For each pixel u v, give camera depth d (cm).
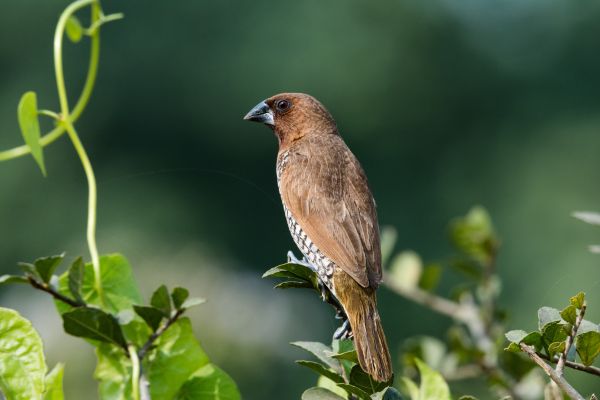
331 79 2050
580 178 1984
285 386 741
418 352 476
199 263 691
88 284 398
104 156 1994
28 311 686
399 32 2091
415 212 2056
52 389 345
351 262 468
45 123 1988
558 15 2162
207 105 2003
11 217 1902
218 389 386
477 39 2156
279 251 1895
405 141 2094
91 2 441
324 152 532
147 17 2017
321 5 2078
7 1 2031
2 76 2020
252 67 2027
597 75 2102
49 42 2033
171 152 2019
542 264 1769
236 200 1984
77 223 1906
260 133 2022
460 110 2120
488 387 458
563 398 312
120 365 385
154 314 356
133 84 1992
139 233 1162
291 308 804
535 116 2109
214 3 1998
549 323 306
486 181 2059
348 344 366
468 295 506
